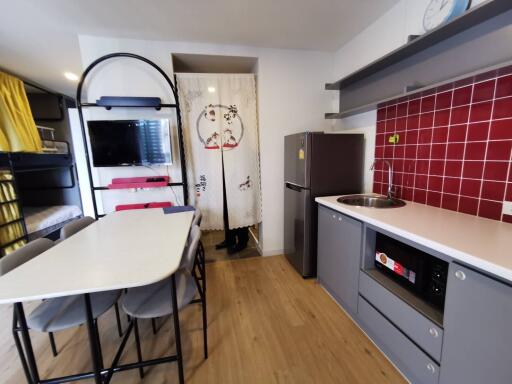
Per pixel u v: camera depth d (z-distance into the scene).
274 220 3.04
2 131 2.98
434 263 1.29
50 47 2.60
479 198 1.47
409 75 1.83
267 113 2.80
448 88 1.56
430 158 1.75
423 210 1.67
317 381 1.39
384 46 2.10
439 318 1.17
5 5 1.84
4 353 1.65
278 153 2.91
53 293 0.98
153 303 1.38
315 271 2.51
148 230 1.78
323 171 2.33
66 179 4.65
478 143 1.44
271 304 2.10
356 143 2.38
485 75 1.29
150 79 2.53
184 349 1.64
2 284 1.05
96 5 1.87
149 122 2.46
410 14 1.83
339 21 2.20
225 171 2.84
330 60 2.88
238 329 1.81
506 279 0.86
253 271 2.69
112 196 2.67
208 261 2.96
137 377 1.45
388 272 1.57
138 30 2.28
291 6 1.95
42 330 1.23
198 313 2.00
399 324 1.38
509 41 1.23
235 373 1.46
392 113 2.06
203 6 1.92
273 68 2.75
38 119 4.43
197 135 2.72
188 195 2.80
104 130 2.40
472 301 0.97
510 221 1.33
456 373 1.06
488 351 0.93
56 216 3.87
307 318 1.92
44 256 1.34
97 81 2.45
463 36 1.44
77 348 1.68
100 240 1.58
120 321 1.94
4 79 3.12
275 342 1.68
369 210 1.71
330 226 2.05
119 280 1.08
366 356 1.56
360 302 1.73
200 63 2.87
